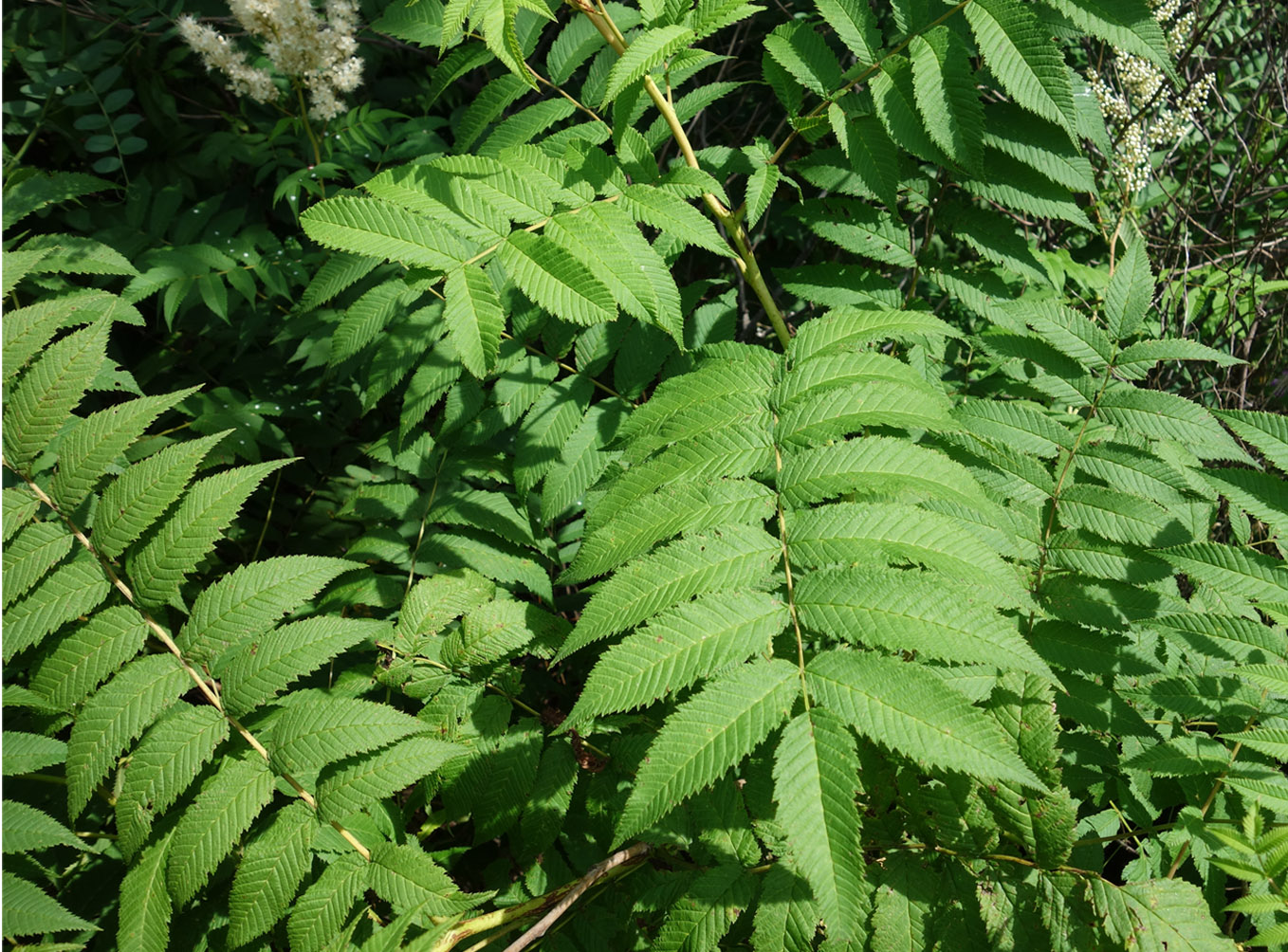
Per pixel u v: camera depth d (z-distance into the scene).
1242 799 0.51
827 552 0.45
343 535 0.79
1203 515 0.61
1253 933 0.54
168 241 0.91
